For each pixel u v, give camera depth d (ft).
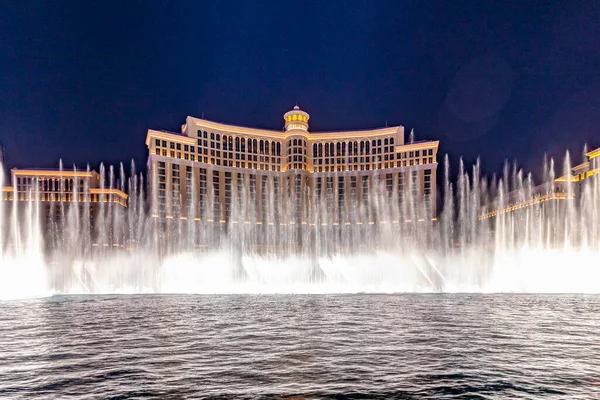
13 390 36.70
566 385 37.73
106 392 36.01
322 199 491.31
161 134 430.61
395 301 123.24
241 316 85.92
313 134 500.74
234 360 46.55
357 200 486.38
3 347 54.39
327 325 71.97
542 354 49.34
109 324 75.00
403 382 38.55
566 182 370.32
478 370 42.39
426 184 468.34
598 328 68.64
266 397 34.53
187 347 53.42
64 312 96.78
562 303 115.03
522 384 37.99
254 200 479.00
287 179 490.08
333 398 34.32
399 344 55.06
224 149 473.67
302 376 40.40
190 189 445.37
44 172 410.52
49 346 54.85
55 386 37.73
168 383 38.29
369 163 490.49
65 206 410.93
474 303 114.52
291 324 73.41
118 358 47.78
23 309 104.88
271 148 497.05
